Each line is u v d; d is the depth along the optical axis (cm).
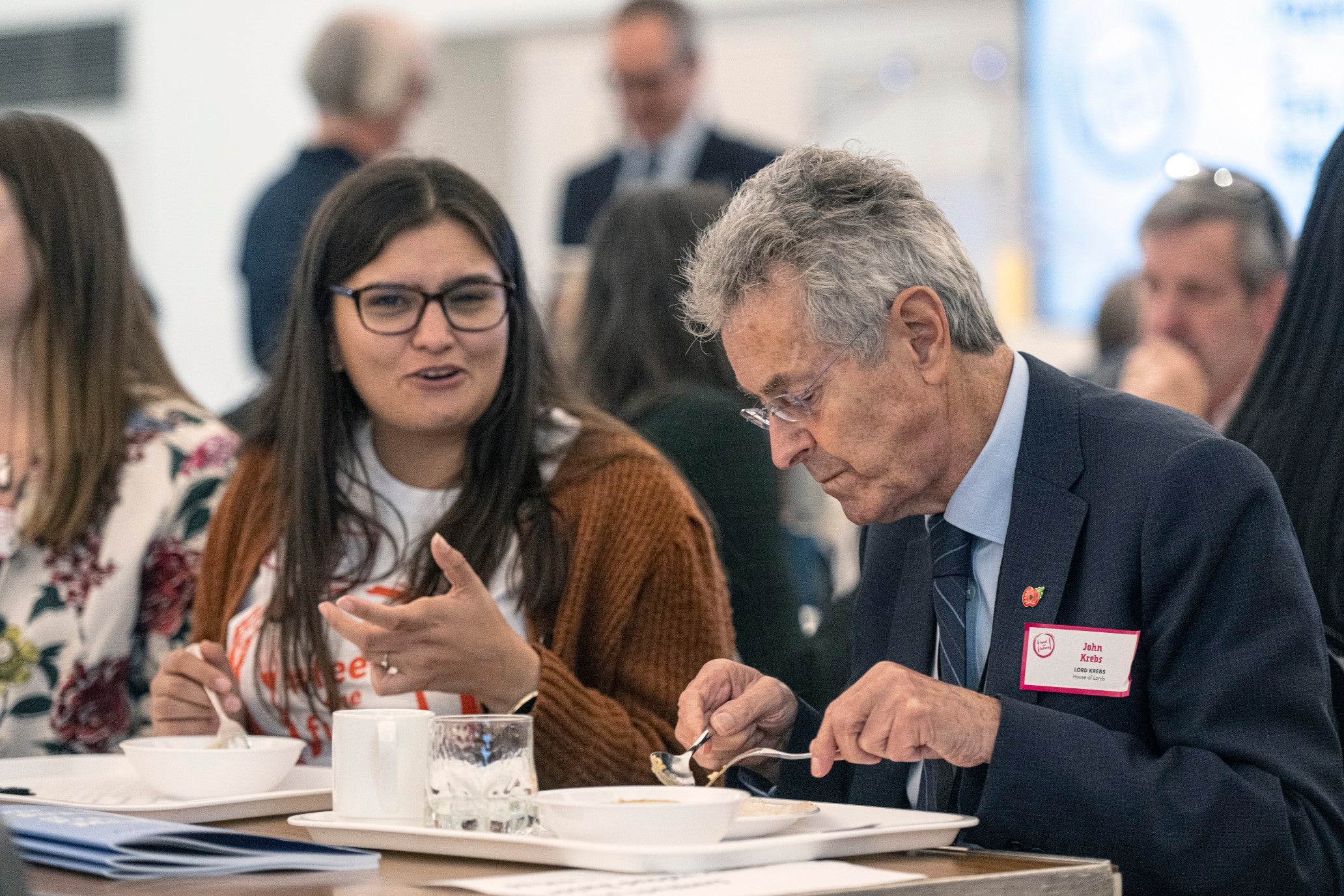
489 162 1324
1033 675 305
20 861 175
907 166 325
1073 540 312
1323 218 354
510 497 423
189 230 1391
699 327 335
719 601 430
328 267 425
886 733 282
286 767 342
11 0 1449
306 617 415
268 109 1375
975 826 289
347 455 436
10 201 494
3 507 486
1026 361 333
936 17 1220
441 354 413
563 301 655
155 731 397
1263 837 278
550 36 1303
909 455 316
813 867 246
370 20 877
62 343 495
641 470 430
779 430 315
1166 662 298
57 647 480
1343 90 1022
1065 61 1116
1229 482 300
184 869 244
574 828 257
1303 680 292
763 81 1241
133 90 1410
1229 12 1046
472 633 358
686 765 326
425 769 299
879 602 370
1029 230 1122
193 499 498
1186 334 612
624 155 1010
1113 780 281
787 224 308
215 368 1390
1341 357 346
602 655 416
